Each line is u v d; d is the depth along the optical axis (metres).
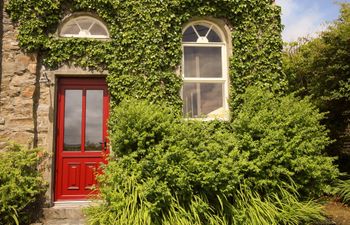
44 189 5.12
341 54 7.53
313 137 5.17
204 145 4.83
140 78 5.71
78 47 5.62
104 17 5.77
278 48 6.20
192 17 6.18
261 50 6.09
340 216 5.62
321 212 4.84
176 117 5.62
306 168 4.68
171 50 5.93
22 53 5.50
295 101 5.58
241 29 6.14
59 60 5.56
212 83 6.25
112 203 4.03
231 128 5.66
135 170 4.34
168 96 5.80
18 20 5.55
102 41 5.71
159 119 4.88
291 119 5.02
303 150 4.83
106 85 5.82
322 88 8.17
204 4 6.11
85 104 5.76
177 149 4.42
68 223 4.85
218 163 4.53
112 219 4.00
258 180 4.63
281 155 4.74
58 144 5.60
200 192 4.47
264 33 6.16
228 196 4.52
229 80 6.12
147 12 5.87
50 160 5.34
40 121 5.45
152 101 5.68
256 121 4.93
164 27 5.88
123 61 5.70
